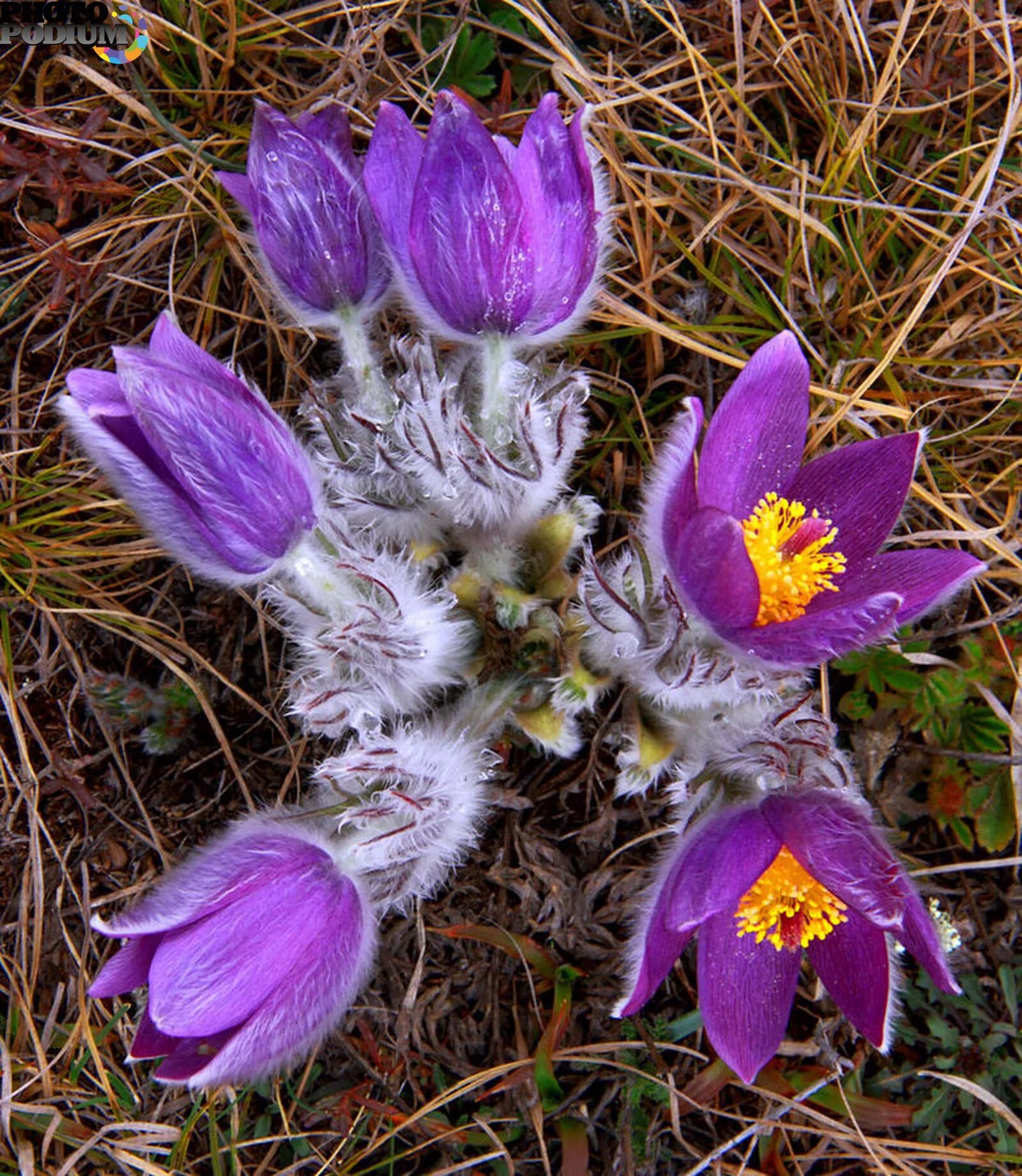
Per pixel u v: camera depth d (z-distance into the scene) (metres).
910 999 0.30
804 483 0.27
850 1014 0.26
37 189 0.32
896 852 0.30
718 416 0.25
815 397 0.32
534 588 0.29
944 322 0.32
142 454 0.23
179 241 0.32
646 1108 0.29
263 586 0.28
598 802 0.30
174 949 0.23
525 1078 0.29
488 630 0.28
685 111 0.32
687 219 0.32
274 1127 0.29
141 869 0.30
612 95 0.32
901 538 0.30
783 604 0.26
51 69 0.31
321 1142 0.29
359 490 0.27
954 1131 0.29
